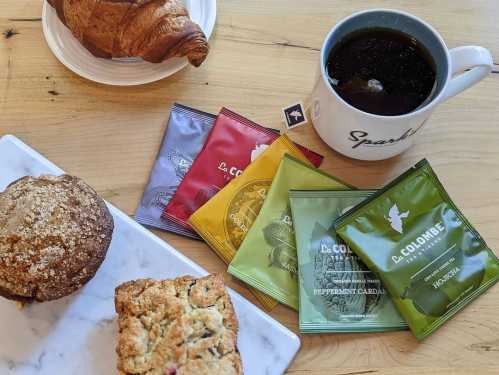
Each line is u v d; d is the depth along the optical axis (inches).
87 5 12.5
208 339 11.1
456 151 13.6
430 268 12.4
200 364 10.9
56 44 13.9
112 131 13.7
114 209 13.0
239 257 12.7
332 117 12.3
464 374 12.1
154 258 12.8
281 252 12.8
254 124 13.7
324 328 12.2
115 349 12.2
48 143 13.6
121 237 12.9
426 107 11.5
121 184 13.4
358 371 12.2
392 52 12.4
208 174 13.4
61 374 12.1
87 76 13.7
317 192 13.0
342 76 12.3
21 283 11.4
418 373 12.2
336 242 12.7
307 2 14.6
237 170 13.5
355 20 12.2
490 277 12.5
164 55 13.2
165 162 13.5
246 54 14.2
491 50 14.3
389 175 13.5
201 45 13.0
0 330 12.3
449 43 14.3
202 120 13.8
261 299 12.6
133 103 13.9
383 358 12.2
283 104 14.0
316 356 12.3
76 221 11.6
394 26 12.4
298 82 14.1
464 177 13.4
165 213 13.2
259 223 12.9
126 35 12.9
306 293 12.4
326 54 12.1
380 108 12.1
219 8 14.5
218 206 13.0
